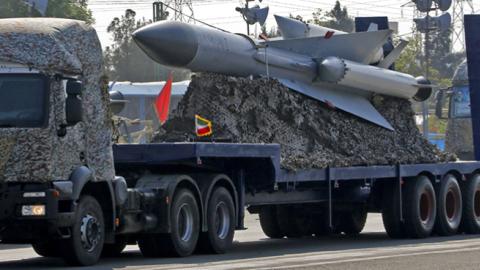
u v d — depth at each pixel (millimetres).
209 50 44750
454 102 81750
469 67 58469
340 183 49125
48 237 32781
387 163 49656
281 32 52188
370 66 52594
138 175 38906
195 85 45188
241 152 39906
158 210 37281
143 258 37750
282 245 45656
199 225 38844
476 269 32125
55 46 32531
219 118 44594
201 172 40219
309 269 31859
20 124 32031
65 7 123125
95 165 33938
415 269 32062
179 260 36469
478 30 58281
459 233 53656
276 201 44188
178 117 44812
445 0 116812
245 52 46781
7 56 32250
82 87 33406
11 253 42531
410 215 49719
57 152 32250
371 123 52531
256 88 46188
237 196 41312
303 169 44469
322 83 50094
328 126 49656
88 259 33750
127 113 89250
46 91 32219
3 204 32000
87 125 33625
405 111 55656
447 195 52219
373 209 50875
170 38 43500
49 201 31922
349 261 34938
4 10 97312
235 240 49969
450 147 81688
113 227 34938
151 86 90625
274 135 46250
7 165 31859
